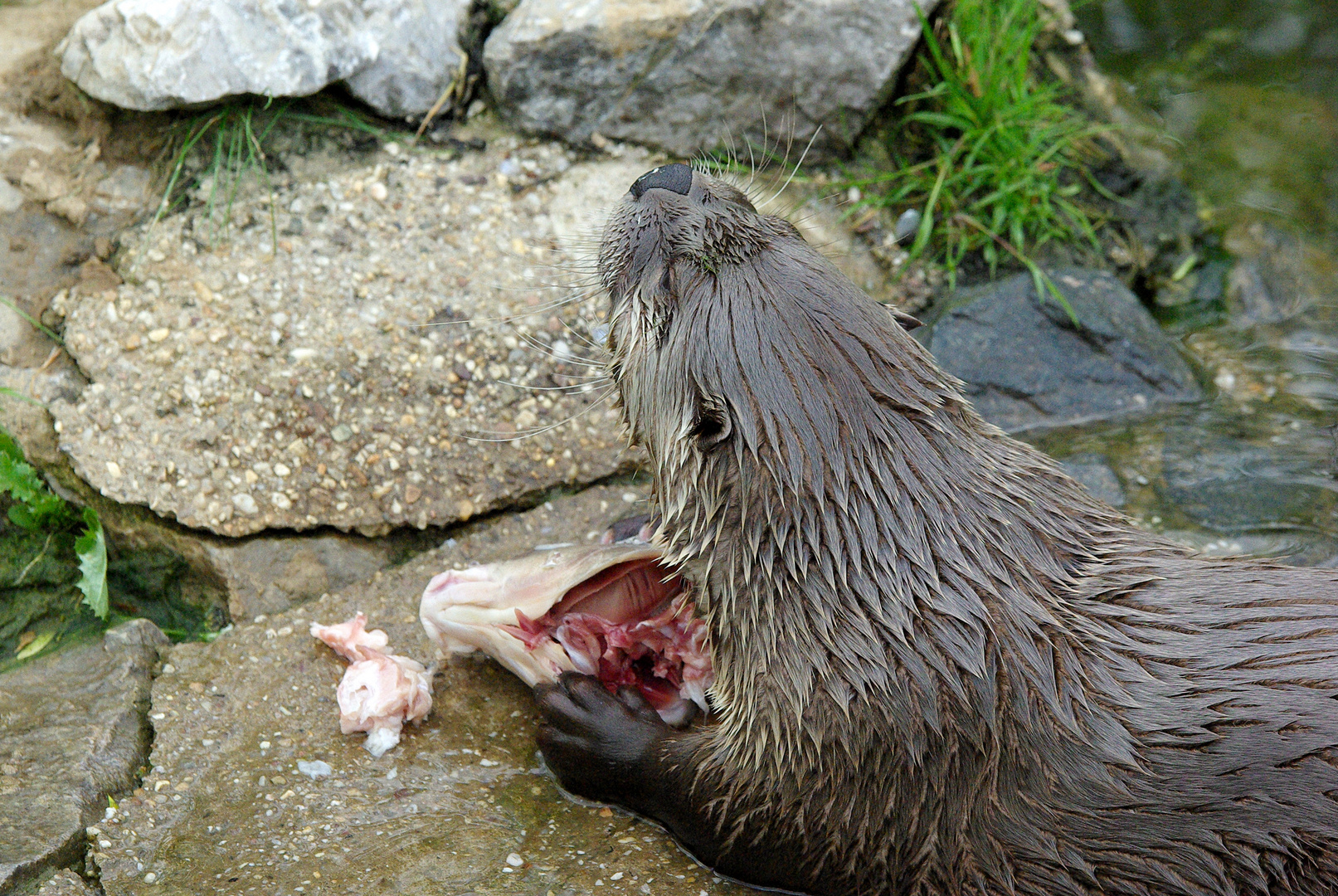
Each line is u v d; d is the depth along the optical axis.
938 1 7.29
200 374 5.96
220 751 4.98
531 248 6.62
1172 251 7.61
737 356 4.21
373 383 6.09
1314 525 5.97
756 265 4.33
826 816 4.28
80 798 4.61
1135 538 4.45
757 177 7.17
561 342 6.41
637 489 6.28
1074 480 4.62
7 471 5.70
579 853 4.62
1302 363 7.05
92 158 6.48
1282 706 3.78
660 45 6.82
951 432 4.35
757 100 7.04
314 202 6.52
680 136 7.07
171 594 5.84
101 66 6.31
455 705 5.27
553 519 6.15
